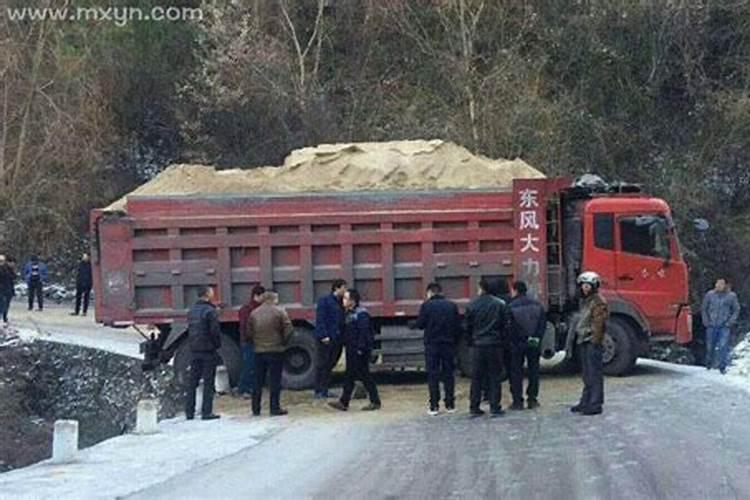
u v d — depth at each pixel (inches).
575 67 2089.1
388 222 1009.5
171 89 2269.9
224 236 1002.7
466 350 1009.5
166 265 1001.5
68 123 2178.9
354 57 2215.8
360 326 892.6
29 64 2185.0
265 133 2137.1
